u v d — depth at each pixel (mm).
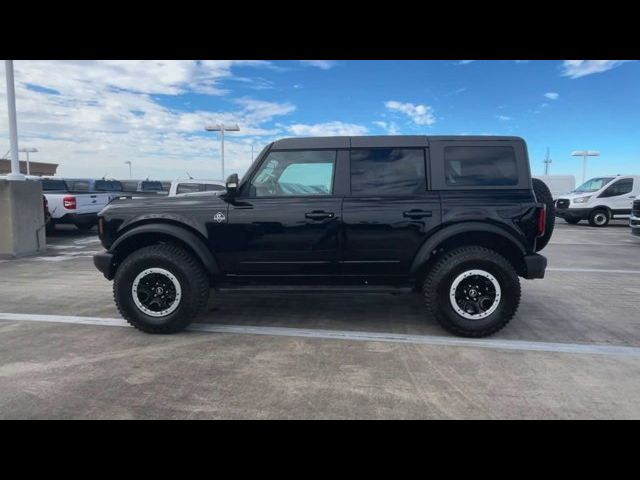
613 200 16531
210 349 4012
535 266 4281
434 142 4406
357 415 2871
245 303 5602
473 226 4230
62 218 12000
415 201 4309
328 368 3598
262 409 2939
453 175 4375
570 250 10422
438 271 4266
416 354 3908
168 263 4273
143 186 22734
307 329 4594
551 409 2953
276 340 4254
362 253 4363
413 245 4324
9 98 9086
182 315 4336
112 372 3500
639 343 4199
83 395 3119
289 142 4453
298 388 3238
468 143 4406
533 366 3650
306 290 4465
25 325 4672
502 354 3906
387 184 4391
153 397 3094
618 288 6453
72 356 3828
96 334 4402
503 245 4477
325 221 4324
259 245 4391
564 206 17234
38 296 5922
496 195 4309
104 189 18812
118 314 5094
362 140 4449
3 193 8992
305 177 4449
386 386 3277
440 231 4277
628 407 2984
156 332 4387
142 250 4387
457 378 3418
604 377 3443
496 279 4211
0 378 3387
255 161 4484
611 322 4840
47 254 9641
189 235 4383
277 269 4465
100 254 4504
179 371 3527
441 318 4289
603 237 13195
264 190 4473
